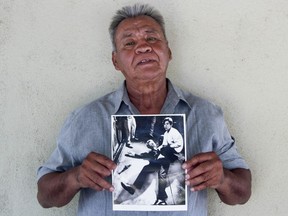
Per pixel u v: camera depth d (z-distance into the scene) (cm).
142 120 117
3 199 151
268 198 145
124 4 151
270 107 146
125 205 115
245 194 133
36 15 153
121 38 129
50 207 138
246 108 147
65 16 152
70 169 126
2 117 152
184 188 114
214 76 148
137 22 129
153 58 125
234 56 148
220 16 149
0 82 152
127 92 136
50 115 151
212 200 146
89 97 151
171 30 150
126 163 116
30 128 151
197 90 149
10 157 151
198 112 132
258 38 147
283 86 146
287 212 145
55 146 150
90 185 115
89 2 152
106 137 129
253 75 147
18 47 152
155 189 115
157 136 117
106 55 151
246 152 146
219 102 148
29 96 151
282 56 147
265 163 146
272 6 147
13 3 153
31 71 152
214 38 149
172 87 135
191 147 128
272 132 146
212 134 130
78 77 151
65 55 152
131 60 126
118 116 118
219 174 114
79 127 132
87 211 126
